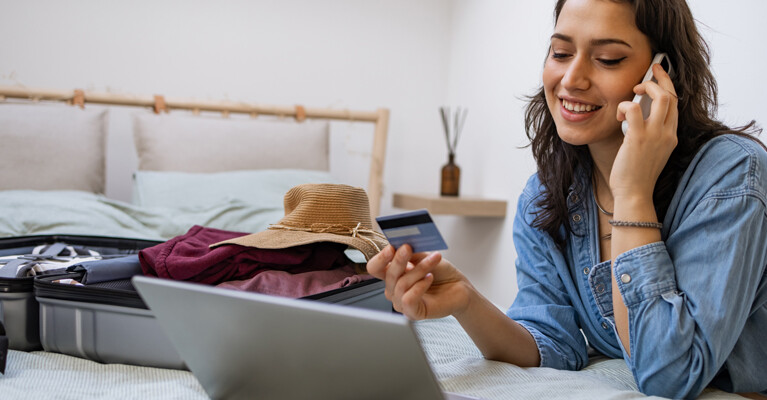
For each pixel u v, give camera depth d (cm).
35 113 230
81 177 230
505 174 273
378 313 53
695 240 84
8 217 185
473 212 269
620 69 90
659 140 85
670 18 89
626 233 85
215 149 248
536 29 248
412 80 326
